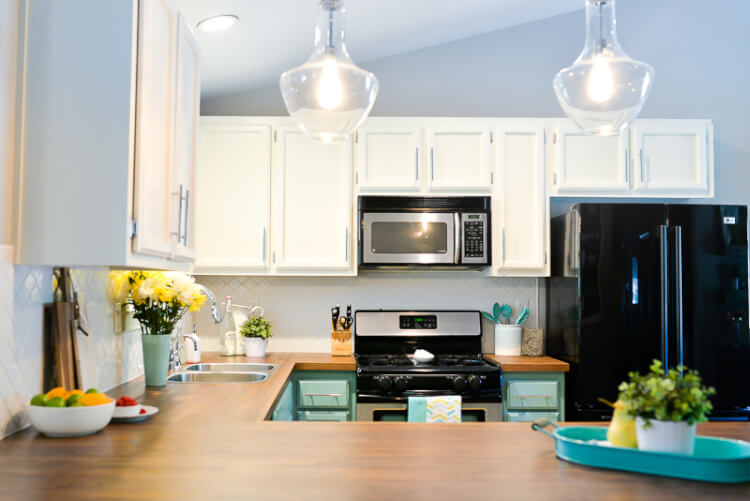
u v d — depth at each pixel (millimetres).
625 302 3510
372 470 1457
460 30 4125
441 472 1444
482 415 3498
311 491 1294
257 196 3795
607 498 1261
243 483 1348
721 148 4336
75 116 1840
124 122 1843
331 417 3602
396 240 3771
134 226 1870
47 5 1854
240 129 3801
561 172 3822
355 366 3590
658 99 4344
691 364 3506
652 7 4375
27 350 1886
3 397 1748
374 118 3797
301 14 3199
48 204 1829
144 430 1883
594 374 3490
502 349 4043
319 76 1729
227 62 3637
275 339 4164
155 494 1268
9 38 1801
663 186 3836
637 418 1469
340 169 3816
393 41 4023
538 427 1653
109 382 2609
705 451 1558
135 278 2754
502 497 1264
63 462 1518
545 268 3836
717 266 3549
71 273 2195
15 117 1835
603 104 1758
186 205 2410
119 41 1853
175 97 2232
